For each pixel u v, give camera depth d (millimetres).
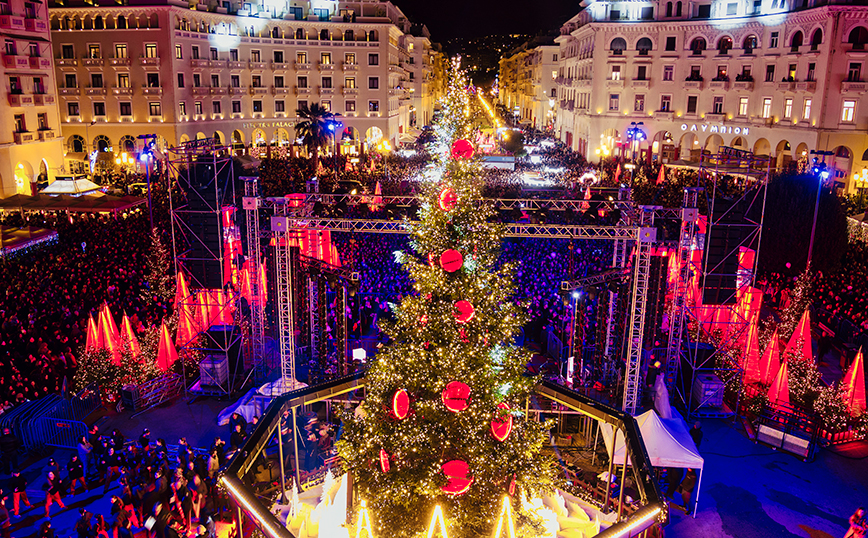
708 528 15695
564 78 93875
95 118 64812
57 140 55719
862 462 18688
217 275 24875
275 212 20938
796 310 26500
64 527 15344
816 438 19281
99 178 53594
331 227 21047
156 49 63312
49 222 40531
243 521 12648
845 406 20141
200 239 24312
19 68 50562
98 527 13836
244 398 20406
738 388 21703
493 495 12281
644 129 71000
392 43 86812
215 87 69312
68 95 64000
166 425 20375
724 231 23875
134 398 21125
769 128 59531
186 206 24891
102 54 63656
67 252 33812
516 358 12445
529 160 71500
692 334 24281
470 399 11594
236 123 73312
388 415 12227
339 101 80062
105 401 21547
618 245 26375
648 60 69000
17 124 51125
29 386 20734
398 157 71125
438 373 11570
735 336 23281
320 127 69000
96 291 28016
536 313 27609
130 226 39594
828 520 16062
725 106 65125
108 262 32375
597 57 71000
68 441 18938
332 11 78062
